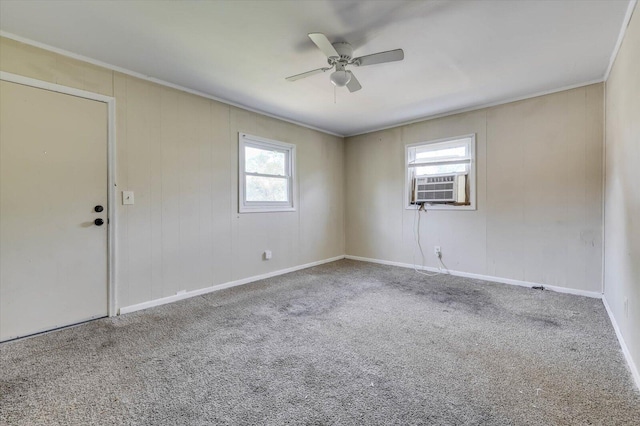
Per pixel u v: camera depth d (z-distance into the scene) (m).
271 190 4.24
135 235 2.88
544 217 3.46
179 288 3.20
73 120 2.51
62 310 2.47
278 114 4.18
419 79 3.05
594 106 3.13
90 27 2.12
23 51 2.28
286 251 4.41
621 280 2.22
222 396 1.59
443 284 3.71
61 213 2.46
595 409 1.47
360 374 1.79
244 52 2.48
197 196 3.36
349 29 2.16
